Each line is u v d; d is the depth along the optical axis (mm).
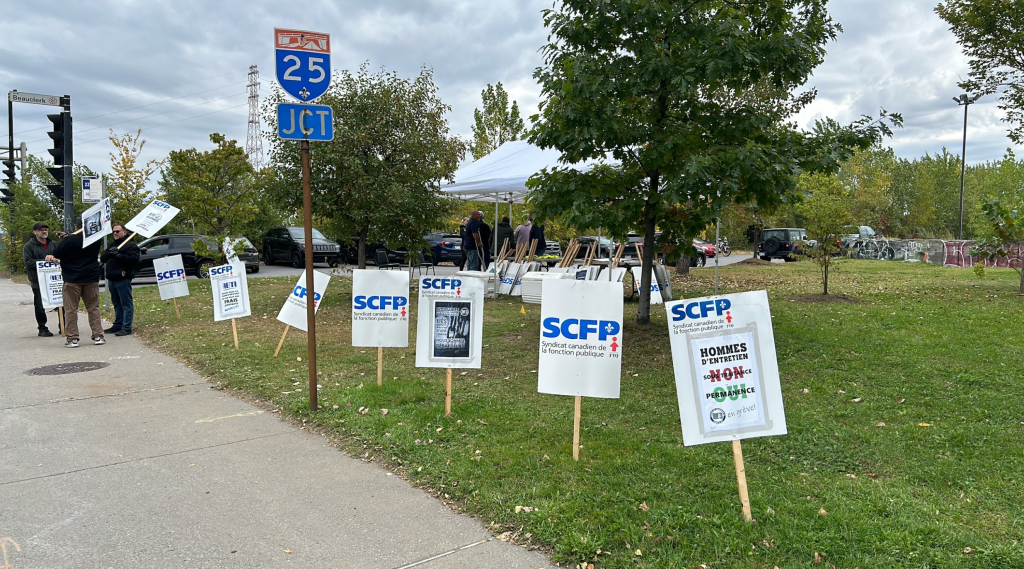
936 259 23641
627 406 5418
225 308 8352
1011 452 4156
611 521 3402
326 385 6367
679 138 6691
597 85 6723
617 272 11250
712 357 3410
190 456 4633
